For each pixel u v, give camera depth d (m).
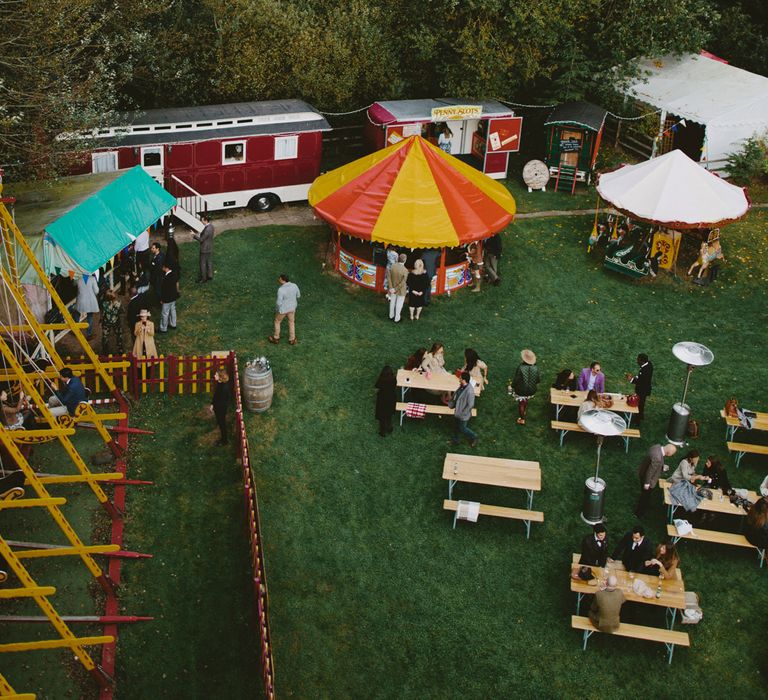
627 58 32.81
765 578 16.19
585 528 17.09
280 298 20.95
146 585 15.25
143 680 13.73
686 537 16.39
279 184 28.09
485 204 24.20
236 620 14.83
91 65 26.28
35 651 13.91
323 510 17.19
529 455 18.81
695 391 21.08
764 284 25.69
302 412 19.59
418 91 33.25
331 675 14.22
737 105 30.58
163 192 23.44
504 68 30.02
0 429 13.43
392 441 18.97
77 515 16.39
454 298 24.22
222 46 29.53
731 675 14.56
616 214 27.88
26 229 19.72
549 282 25.20
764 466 18.83
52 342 20.16
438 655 14.65
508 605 15.53
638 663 14.70
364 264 24.03
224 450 18.33
